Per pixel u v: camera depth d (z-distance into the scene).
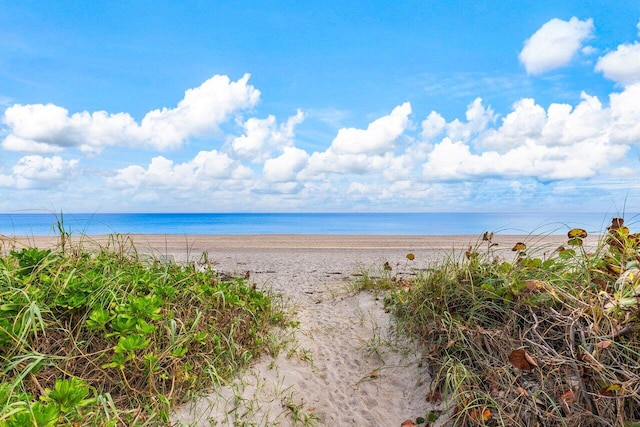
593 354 2.67
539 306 3.42
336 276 8.78
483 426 2.78
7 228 5.09
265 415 3.36
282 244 17.72
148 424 2.92
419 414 3.43
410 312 4.68
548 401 2.80
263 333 4.64
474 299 3.90
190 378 3.40
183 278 4.71
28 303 3.27
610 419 2.47
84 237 5.29
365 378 4.03
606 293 3.05
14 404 2.17
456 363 3.46
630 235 3.51
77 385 2.55
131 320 3.24
